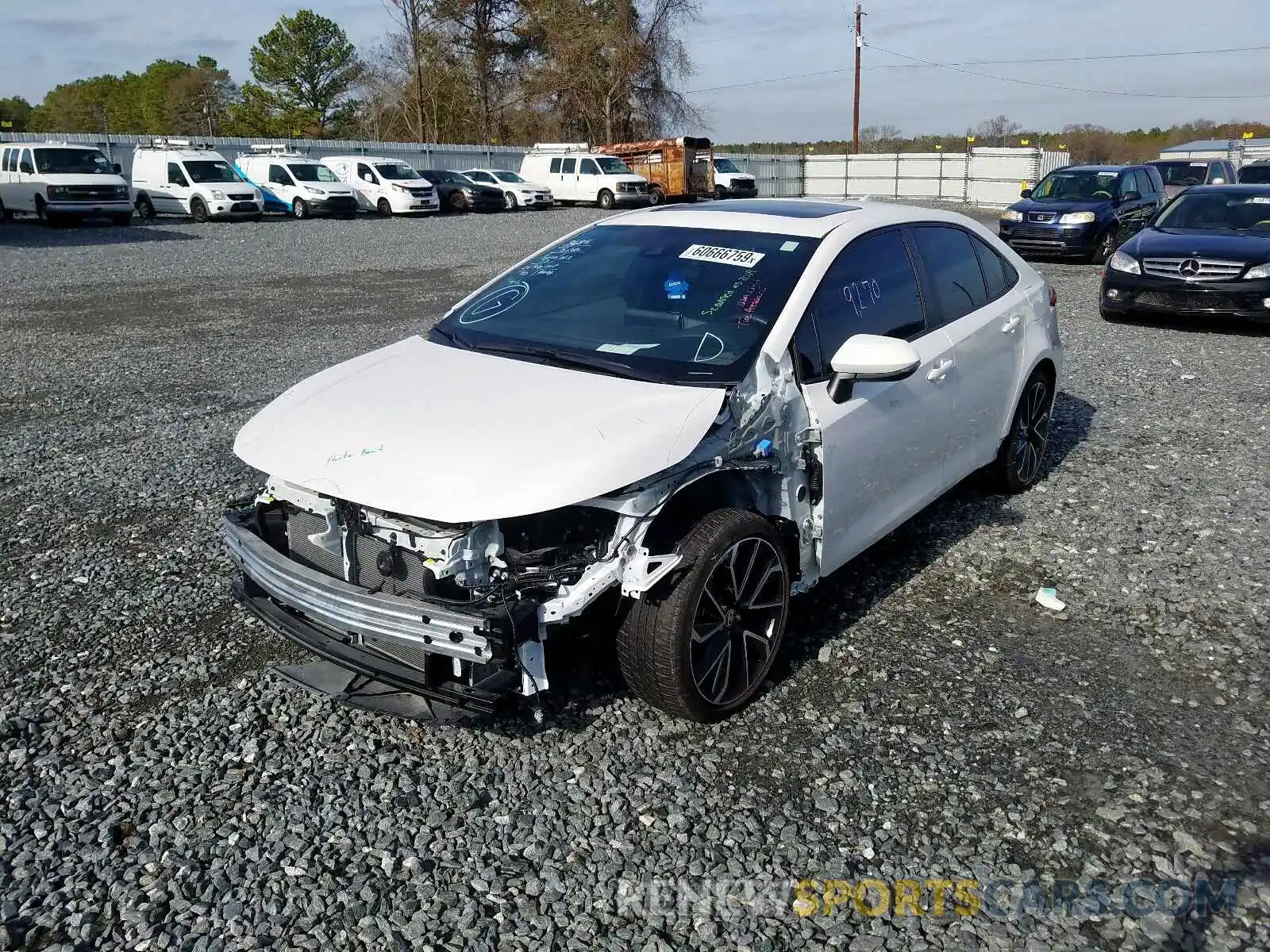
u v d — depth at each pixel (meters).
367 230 26.83
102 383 8.88
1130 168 20.42
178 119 84.75
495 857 2.96
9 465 6.53
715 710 3.57
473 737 3.55
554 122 58.09
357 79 63.34
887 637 4.28
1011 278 5.61
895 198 44.50
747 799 3.22
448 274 17.25
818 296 4.08
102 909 2.76
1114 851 3.00
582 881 2.87
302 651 4.14
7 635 4.25
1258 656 4.12
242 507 3.94
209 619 4.41
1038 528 5.45
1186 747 3.50
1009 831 3.08
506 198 36.19
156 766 3.38
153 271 17.64
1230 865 2.94
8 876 2.87
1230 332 11.38
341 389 3.85
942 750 3.48
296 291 14.98
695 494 3.69
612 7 54.44
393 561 3.24
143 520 5.54
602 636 3.60
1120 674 3.98
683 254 4.39
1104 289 11.88
